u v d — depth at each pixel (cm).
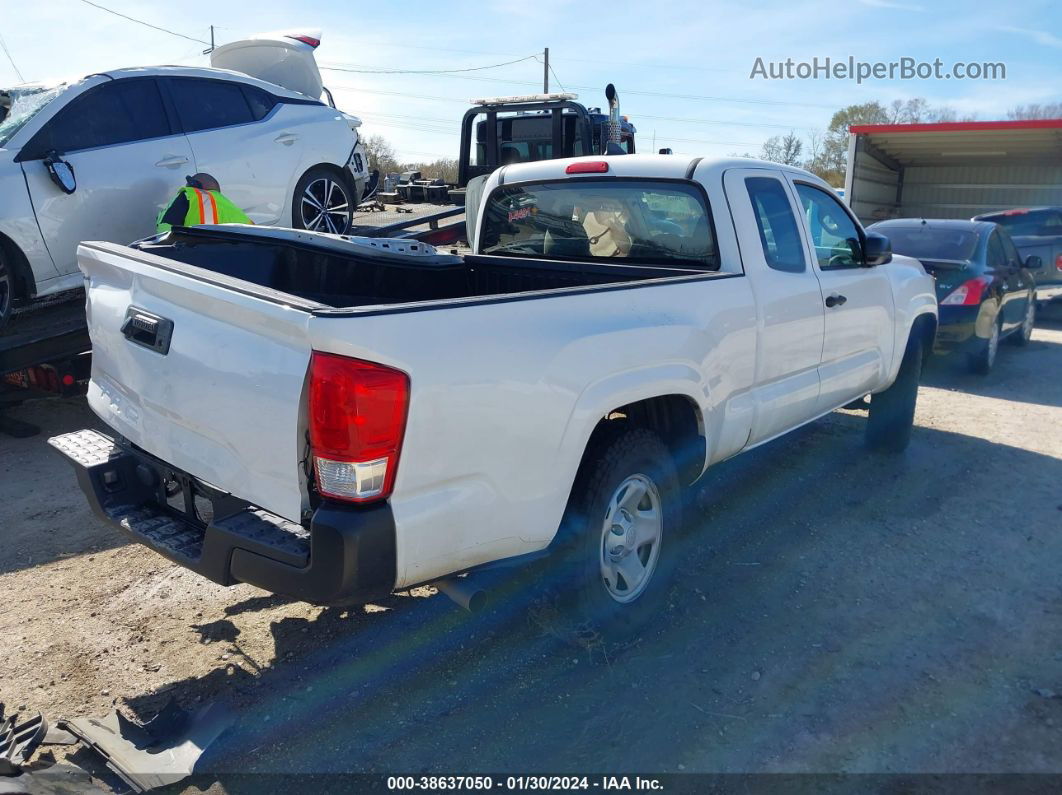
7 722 293
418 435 257
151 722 296
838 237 504
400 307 258
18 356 600
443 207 1105
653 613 369
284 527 276
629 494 344
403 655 352
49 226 632
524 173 484
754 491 536
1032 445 640
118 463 335
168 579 415
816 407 477
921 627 375
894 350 552
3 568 426
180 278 289
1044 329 1248
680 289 361
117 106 680
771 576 423
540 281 455
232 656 349
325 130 834
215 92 750
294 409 255
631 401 328
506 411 280
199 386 284
